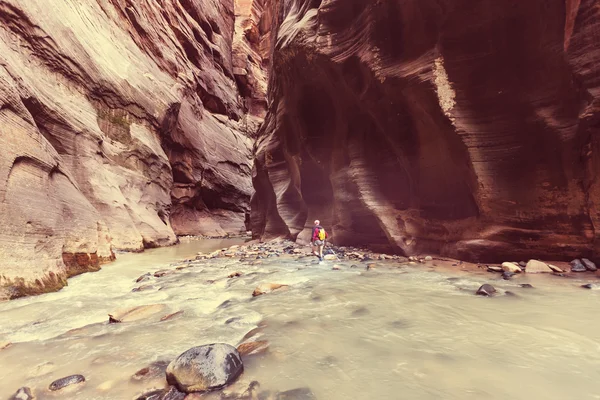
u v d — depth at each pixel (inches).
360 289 216.4
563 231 260.1
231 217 1400.1
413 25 323.3
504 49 282.4
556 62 252.7
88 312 189.3
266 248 545.0
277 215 754.8
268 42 2102.6
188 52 1317.7
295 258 405.7
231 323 159.8
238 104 1786.4
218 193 1332.4
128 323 166.2
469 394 90.4
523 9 265.0
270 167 713.0
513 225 283.9
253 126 1867.6
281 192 677.3
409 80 324.8
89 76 617.9
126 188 655.1
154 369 111.7
